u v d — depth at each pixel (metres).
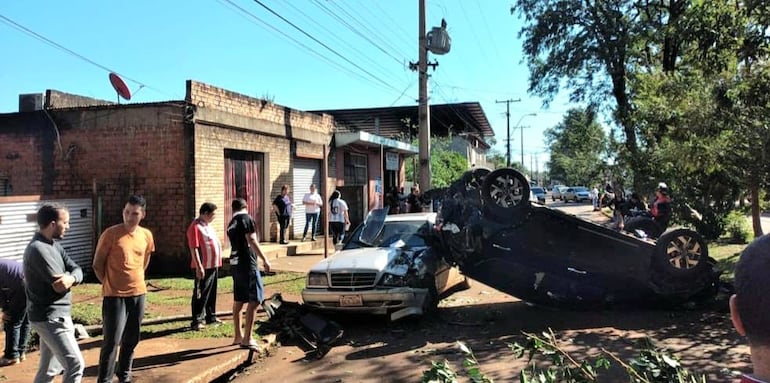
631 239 7.82
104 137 12.41
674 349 6.19
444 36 15.68
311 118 17.53
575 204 54.12
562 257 7.95
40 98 13.12
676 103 10.73
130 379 5.14
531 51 25.39
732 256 13.05
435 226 8.48
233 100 13.53
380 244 8.95
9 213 10.03
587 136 28.30
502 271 8.17
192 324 7.25
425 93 15.99
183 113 11.95
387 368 5.92
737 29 7.20
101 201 12.30
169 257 12.05
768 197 11.31
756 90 8.29
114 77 12.44
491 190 7.82
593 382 2.64
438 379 2.50
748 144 8.97
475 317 8.15
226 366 5.84
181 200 11.98
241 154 14.13
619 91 23.80
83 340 6.80
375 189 22.81
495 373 5.55
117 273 4.82
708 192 14.16
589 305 8.18
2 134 12.98
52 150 12.68
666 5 21.67
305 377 5.75
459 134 38.59
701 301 8.16
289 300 9.05
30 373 5.47
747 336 1.41
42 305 4.25
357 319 8.28
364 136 19.09
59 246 4.49
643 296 8.15
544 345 2.78
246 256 6.34
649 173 17.17
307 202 15.90
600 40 23.58
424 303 7.77
